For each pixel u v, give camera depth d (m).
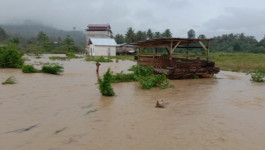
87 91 7.94
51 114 5.20
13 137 3.88
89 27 66.12
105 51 42.31
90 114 5.29
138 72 11.73
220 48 81.31
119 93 7.94
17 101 6.18
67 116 5.09
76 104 6.14
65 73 13.00
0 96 6.66
